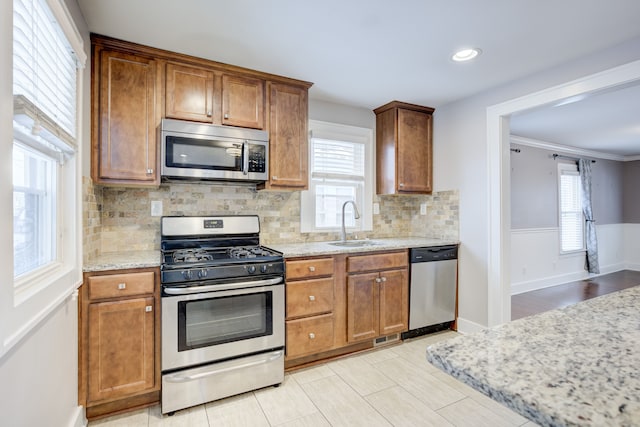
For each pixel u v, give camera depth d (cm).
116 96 205
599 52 218
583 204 565
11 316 95
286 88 262
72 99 161
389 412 192
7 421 99
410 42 209
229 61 233
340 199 328
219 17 182
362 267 264
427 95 301
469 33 198
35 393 119
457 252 312
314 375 233
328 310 248
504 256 279
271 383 216
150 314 189
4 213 90
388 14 179
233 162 234
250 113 246
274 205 291
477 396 207
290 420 184
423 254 294
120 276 182
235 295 206
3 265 90
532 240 497
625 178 645
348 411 192
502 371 63
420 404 199
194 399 193
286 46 214
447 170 324
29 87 115
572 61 231
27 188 129
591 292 477
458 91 290
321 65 240
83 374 175
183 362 192
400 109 321
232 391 204
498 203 279
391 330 278
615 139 490
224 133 231
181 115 223
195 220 246
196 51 219
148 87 214
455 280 311
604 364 66
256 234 267
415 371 239
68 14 142
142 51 212
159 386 191
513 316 374
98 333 178
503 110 275
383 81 269
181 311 191
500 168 278
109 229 232
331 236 320
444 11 176
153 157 214
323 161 317
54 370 139
